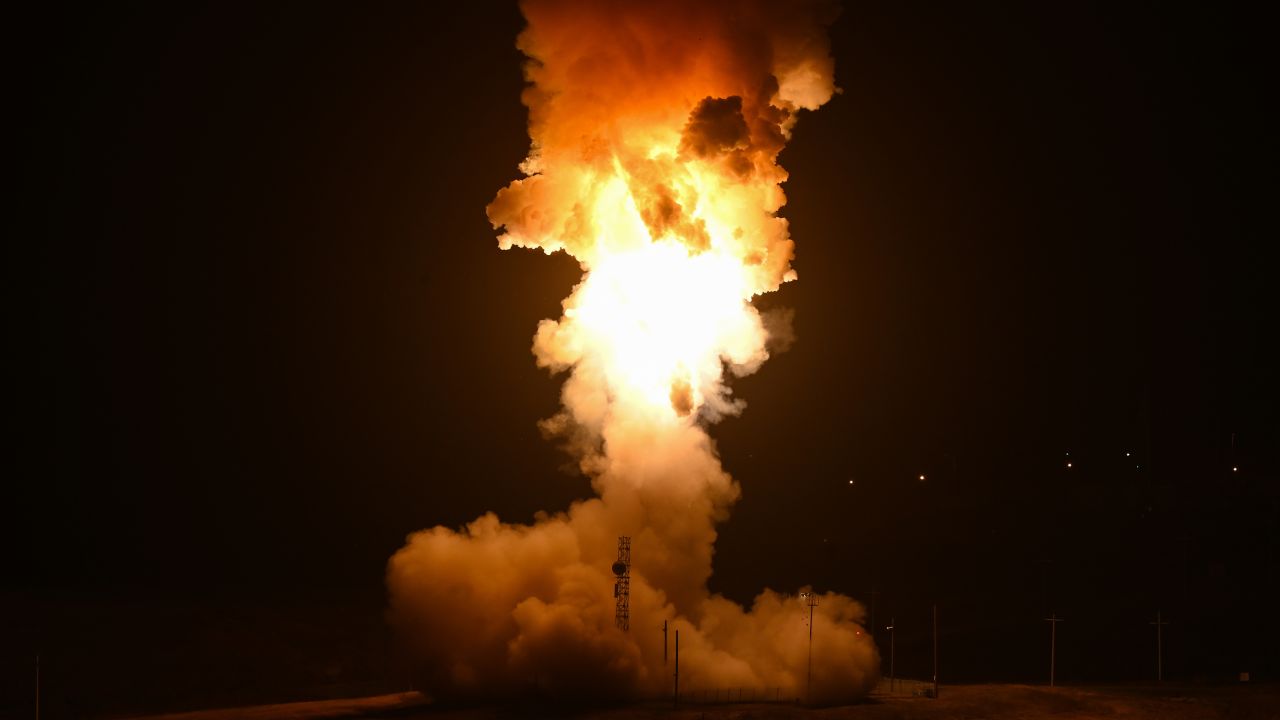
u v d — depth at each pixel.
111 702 70.00
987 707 68.38
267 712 63.84
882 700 68.94
